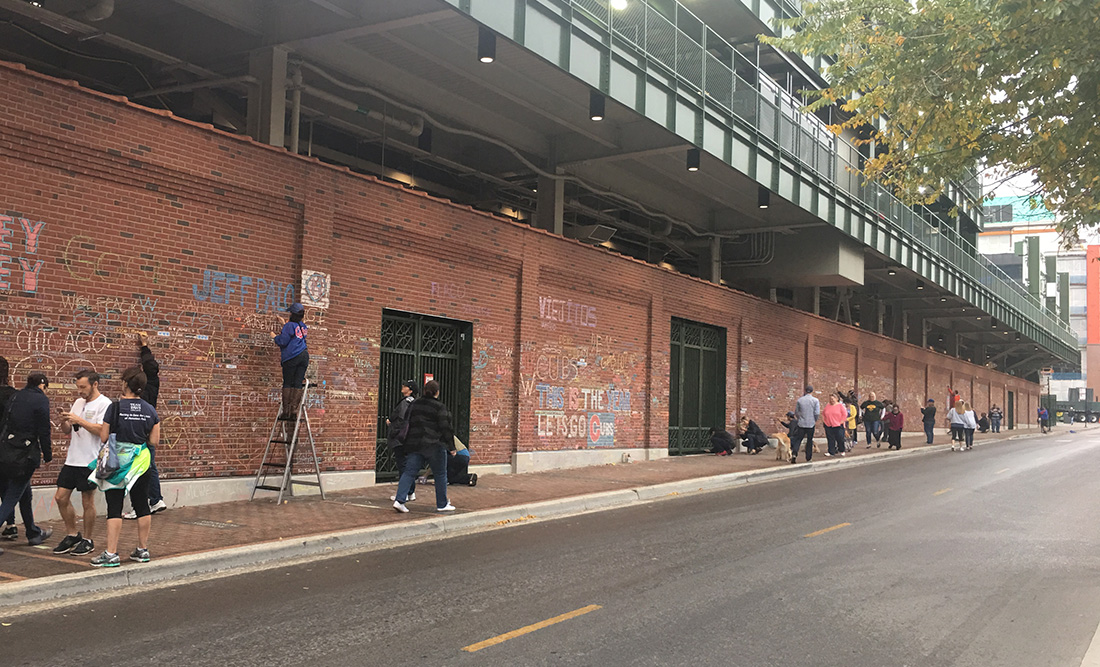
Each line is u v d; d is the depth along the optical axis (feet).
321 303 42.01
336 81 50.88
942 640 20.34
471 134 59.21
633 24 57.11
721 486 55.06
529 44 47.75
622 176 75.77
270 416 39.60
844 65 43.65
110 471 24.54
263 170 39.14
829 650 19.38
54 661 17.61
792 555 30.58
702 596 24.22
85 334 32.55
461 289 51.24
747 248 93.09
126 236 34.04
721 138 67.51
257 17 47.44
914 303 142.00
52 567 24.35
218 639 19.35
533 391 56.59
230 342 37.93
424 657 18.35
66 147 31.91
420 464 37.37
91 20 45.11
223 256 37.76
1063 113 36.81
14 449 25.85
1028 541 33.99
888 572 27.84
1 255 30.17
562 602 23.31
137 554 25.45
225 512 34.63
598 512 41.83
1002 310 154.10
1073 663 18.76
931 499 47.83
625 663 18.17
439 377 50.72
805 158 81.51
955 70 38.37
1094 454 90.79
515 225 54.65
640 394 68.08
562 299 59.77
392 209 45.85
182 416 36.04
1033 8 34.12
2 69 30.09
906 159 43.42
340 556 29.37
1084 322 351.67
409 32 49.55
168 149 35.24
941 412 150.00
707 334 79.00
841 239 90.99
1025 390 228.22
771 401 88.43
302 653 18.47
